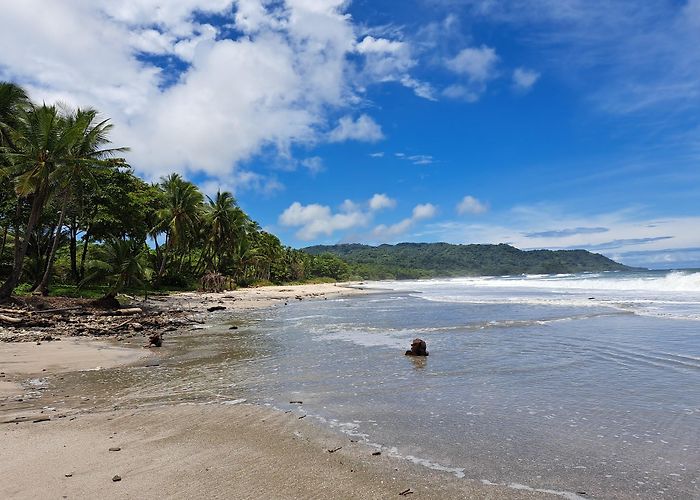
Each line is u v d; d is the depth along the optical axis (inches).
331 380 412.5
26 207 1339.8
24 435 268.4
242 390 380.2
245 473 215.8
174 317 1017.5
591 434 268.2
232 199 2507.4
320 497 191.5
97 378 426.9
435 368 454.9
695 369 423.5
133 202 1711.4
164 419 300.5
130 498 188.7
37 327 770.2
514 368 446.6
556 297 1480.1
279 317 1061.8
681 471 217.3
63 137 1047.6
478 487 201.9
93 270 1096.2
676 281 1854.1
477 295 1818.4
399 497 192.5
